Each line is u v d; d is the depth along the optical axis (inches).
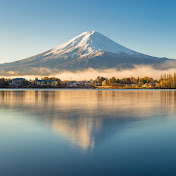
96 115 1048.8
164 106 1537.9
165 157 429.4
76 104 1679.4
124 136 601.9
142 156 434.6
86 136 599.5
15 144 517.7
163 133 642.2
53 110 1269.7
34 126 750.5
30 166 382.9
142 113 1134.4
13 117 976.3
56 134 625.0
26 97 2598.4
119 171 363.9
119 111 1224.2
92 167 378.9
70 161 405.4
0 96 2807.6
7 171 362.3
